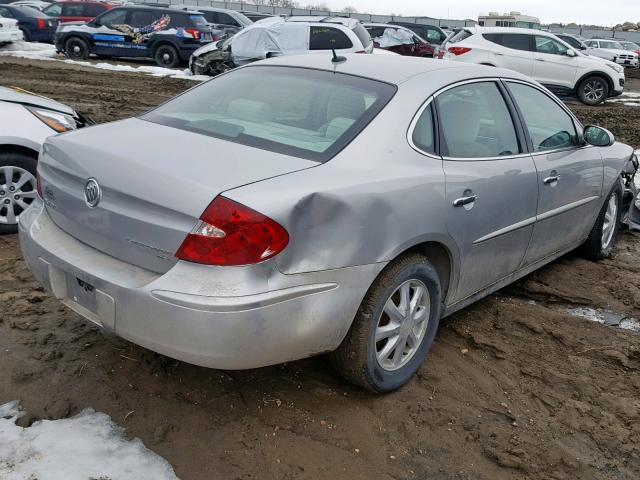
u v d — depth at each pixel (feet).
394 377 10.87
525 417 10.77
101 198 9.27
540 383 11.84
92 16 82.17
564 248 16.10
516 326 13.94
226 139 10.19
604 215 17.37
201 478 8.79
